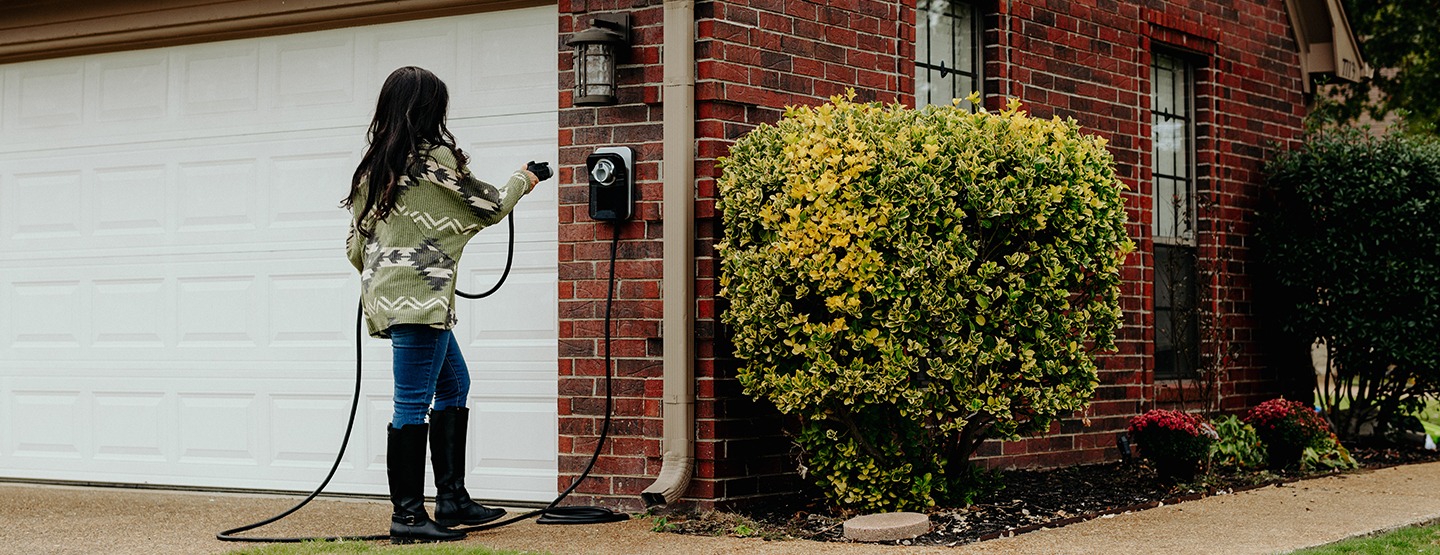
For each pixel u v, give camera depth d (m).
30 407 7.75
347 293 7.00
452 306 5.38
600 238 6.25
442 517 5.68
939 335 5.84
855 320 5.75
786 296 5.86
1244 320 9.41
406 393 5.36
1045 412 6.05
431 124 5.31
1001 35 7.76
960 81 7.74
